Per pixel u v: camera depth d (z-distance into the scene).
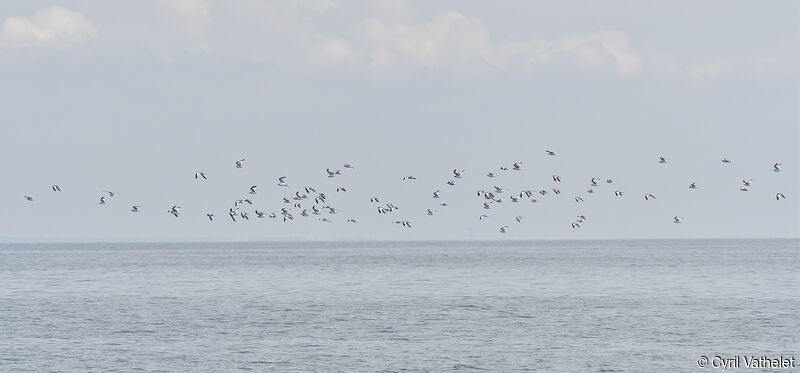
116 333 77.94
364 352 68.25
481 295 112.25
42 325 83.19
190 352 68.50
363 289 123.69
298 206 98.25
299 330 79.44
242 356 66.88
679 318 85.38
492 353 67.56
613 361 64.31
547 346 70.25
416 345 71.19
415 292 117.88
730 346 69.69
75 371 62.16
